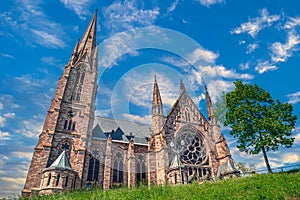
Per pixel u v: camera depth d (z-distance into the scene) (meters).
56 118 42.31
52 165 35.44
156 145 43.28
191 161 44.44
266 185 16.48
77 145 41.56
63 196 19.36
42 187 32.53
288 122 32.12
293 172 26.06
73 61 53.44
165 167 39.31
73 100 46.72
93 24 66.38
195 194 15.38
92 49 58.44
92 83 50.69
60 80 50.81
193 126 48.25
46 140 38.81
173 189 17.91
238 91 36.06
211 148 47.31
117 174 42.47
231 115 35.03
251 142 32.66
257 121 32.25
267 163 30.17
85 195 18.00
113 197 16.03
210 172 44.44
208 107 53.50
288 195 12.77
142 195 16.14
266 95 34.50
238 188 16.55
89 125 44.81
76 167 37.91
